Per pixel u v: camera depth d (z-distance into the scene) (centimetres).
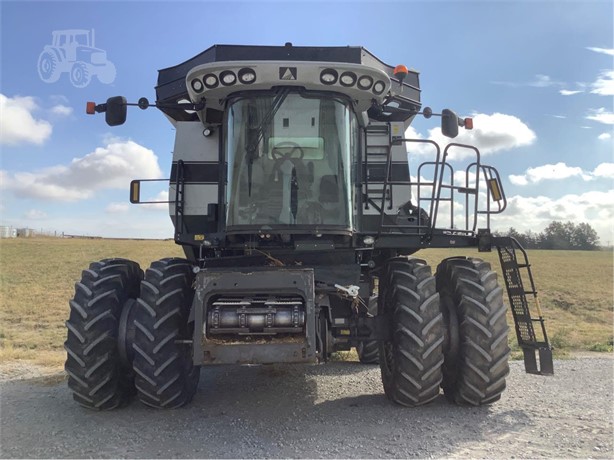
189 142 675
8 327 1534
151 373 512
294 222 520
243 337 457
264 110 532
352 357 918
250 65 508
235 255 559
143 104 597
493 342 528
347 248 540
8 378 725
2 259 4141
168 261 564
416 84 707
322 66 511
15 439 466
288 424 507
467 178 618
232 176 532
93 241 6669
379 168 680
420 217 644
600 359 915
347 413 541
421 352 508
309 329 448
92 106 583
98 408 545
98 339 523
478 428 493
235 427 498
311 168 530
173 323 520
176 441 460
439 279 615
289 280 459
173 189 680
